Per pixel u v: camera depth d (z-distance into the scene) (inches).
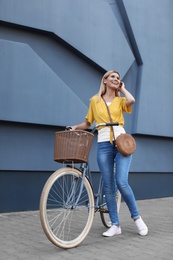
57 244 119.1
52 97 211.2
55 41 222.2
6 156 196.4
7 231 151.9
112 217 143.1
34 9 207.6
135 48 259.1
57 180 126.9
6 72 195.5
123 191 138.9
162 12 279.1
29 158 204.7
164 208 219.9
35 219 180.2
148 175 263.9
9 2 198.7
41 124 206.7
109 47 242.1
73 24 224.7
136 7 260.8
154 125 261.3
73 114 219.0
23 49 202.2
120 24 257.1
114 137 138.3
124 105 142.3
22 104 199.5
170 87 277.4
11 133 199.6
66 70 226.1
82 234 128.7
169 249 120.3
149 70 263.7
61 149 121.6
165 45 278.2
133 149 137.1
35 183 207.9
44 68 209.3
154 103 263.6
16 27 204.8
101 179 147.6
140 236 140.1
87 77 236.2
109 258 110.4
